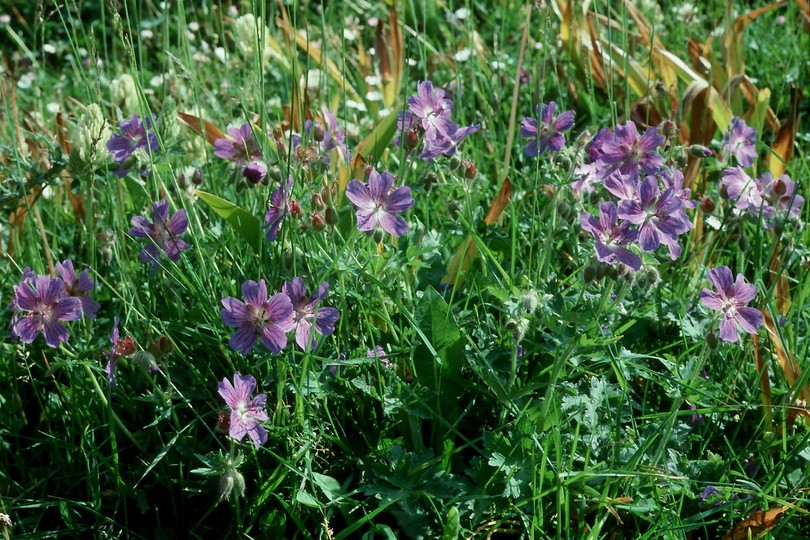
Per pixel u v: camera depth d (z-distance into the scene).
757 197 0.91
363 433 0.82
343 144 0.97
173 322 0.88
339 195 0.93
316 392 0.80
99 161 0.88
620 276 0.78
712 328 0.79
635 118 1.17
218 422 0.77
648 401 0.87
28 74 1.57
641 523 0.79
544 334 0.81
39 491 0.84
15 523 0.82
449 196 0.91
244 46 1.14
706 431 0.84
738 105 1.21
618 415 0.80
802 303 0.90
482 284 0.87
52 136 1.16
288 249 0.83
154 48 1.86
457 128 0.88
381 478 0.79
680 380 0.81
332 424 0.81
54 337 0.80
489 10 1.81
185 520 0.82
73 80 1.56
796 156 1.18
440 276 0.91
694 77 1.19
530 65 1.19
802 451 0.80
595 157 0.86
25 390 0.91
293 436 0.80
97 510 0.80
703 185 1.08
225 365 0.86
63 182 1.11
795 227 0.91
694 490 0.80
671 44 1.59
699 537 0.80
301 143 0.88
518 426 0.79
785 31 1.55
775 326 0.85
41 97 1.52
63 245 1.06
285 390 0.84
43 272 0.94
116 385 0.84
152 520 0.83
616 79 1.29
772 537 0.78
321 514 0.79
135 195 1.01
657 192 0.77
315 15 1.92
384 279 0.84
